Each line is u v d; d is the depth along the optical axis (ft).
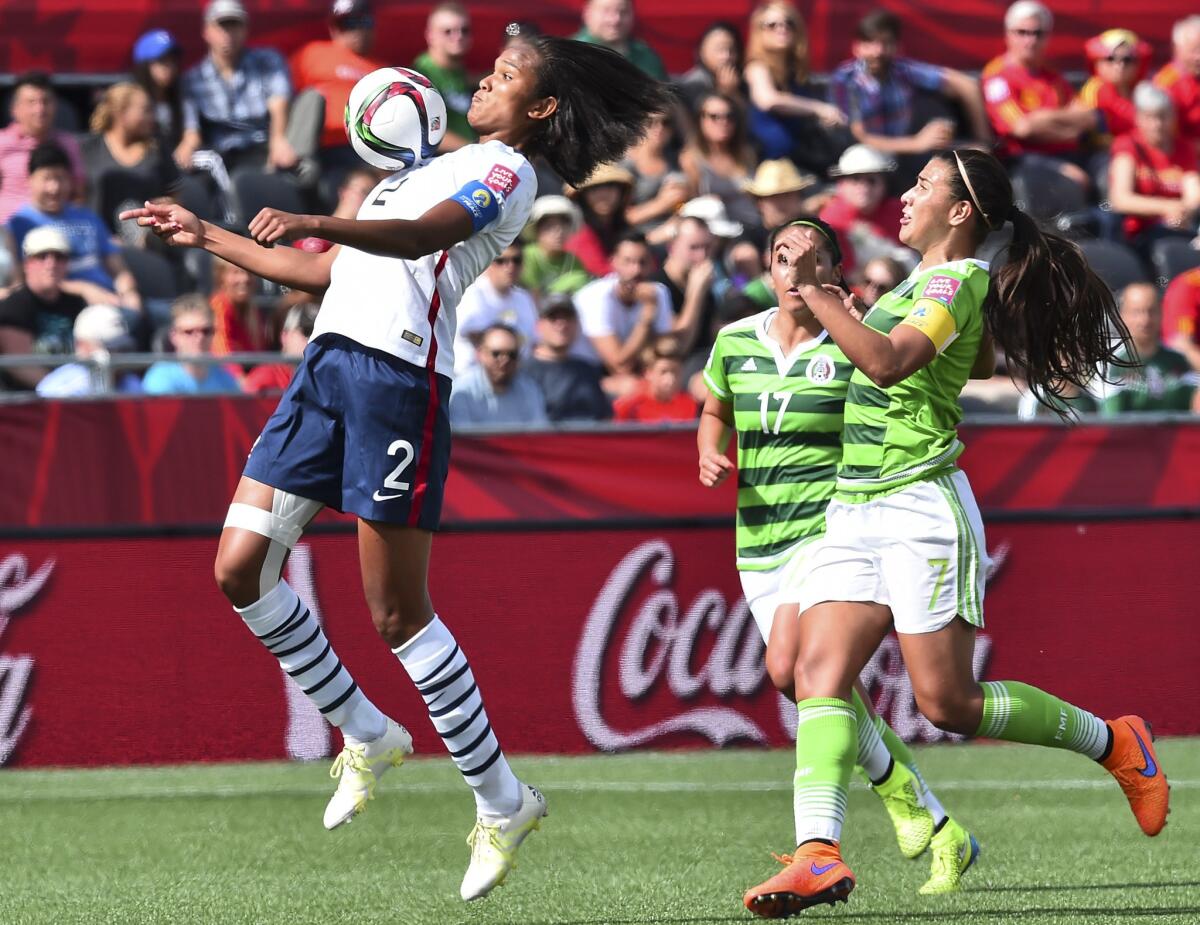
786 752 85.10
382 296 46.93
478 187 46.73
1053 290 51.47
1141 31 147.23
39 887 54.75
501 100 50.39
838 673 48.08
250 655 83.15
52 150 102.94
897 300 49.83
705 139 118.83
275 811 70.38
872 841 64.28
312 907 50.98
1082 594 85.92
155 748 82.23
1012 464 85.76
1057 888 53.21
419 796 73.82
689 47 141.28
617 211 110.42
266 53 119.85
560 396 95.20
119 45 134.92
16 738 81.66
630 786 75.82
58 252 96.02
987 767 81.20
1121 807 70.54
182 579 82.53
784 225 56.90
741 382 57.21
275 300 103.81
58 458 81.71
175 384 87.35
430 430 47.16
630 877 55.88
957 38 144.46
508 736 84.17
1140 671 86.12
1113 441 86.17
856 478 49.65
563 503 84.69
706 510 85.25
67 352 95.55
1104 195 129.18
